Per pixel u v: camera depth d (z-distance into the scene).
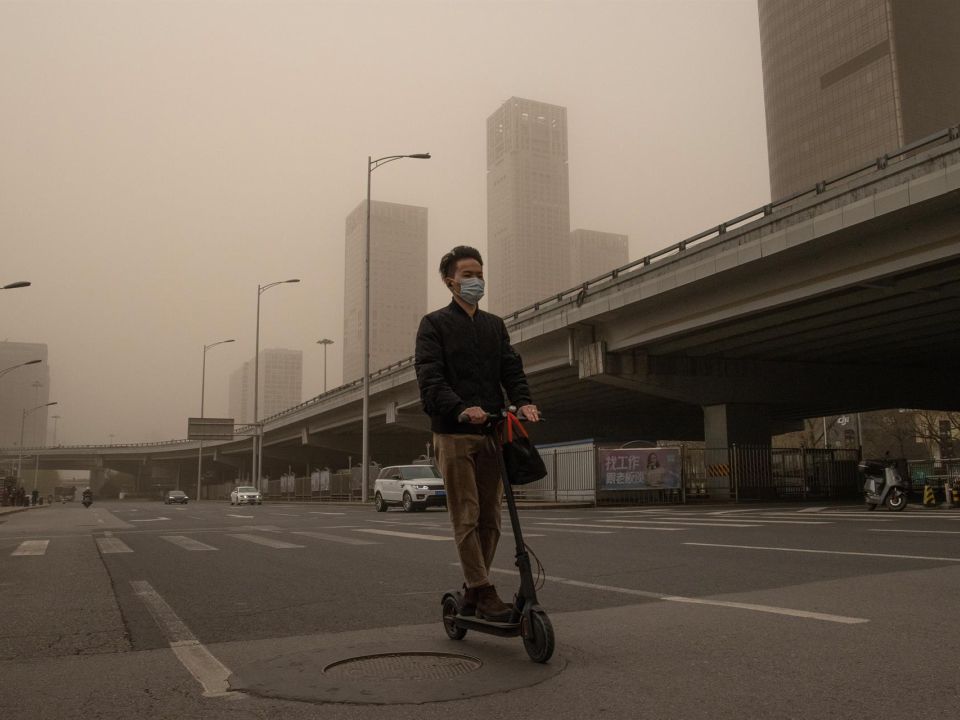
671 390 32.19
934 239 19.03
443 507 28.45
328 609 5.54
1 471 96.94
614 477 28.31
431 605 5.63
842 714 2.84
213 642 4.48
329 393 60.94
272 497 84.31
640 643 4.09
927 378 36.94
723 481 31.48
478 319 4.26
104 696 3.31
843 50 110.62
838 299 23.39
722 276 24.94
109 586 7.11
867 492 19.27
